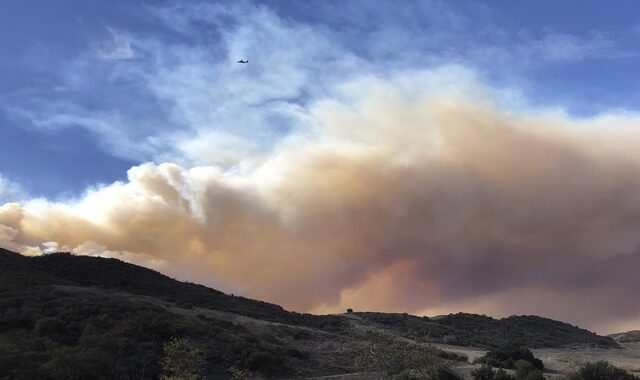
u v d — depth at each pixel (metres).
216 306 134.00
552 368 86.25
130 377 65.56
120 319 85.31
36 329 73.62
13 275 111.88
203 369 74.69
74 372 57.56
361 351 62.03
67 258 144.62
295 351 90.12
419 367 59.19
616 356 122.88
